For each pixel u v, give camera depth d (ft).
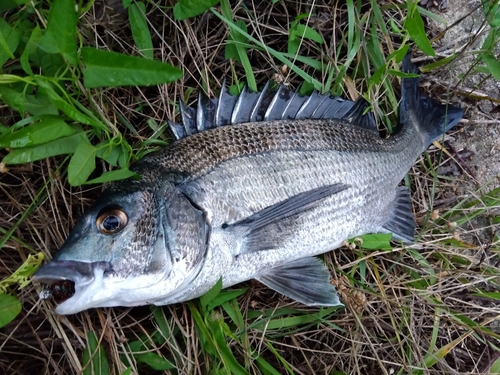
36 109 0.95
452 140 1.41
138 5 1.11
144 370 1.13
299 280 1.11
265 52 1.27
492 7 1.23
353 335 1.19
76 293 0.83
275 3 1.27
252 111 1.10
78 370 1.02
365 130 1.19
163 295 0.93
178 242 0.92
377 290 1.24
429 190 1.37
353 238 1.19
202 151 1.01
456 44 1.41
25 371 1.07
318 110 1.17
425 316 1.25
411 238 1.27
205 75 1.21
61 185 1.07
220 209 0.98
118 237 0.87
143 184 0.92
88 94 1.02
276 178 1.05
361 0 1.29
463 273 1.26
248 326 1.11
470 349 1.34
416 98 1.30
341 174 1.12
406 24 1.10
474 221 1.41
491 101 1.40
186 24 1.18
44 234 1.07
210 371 1.07
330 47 1.28
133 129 1.13
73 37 0.84
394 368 1.22
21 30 0.96
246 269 1.04
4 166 0.99
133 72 0.88
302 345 1.21
